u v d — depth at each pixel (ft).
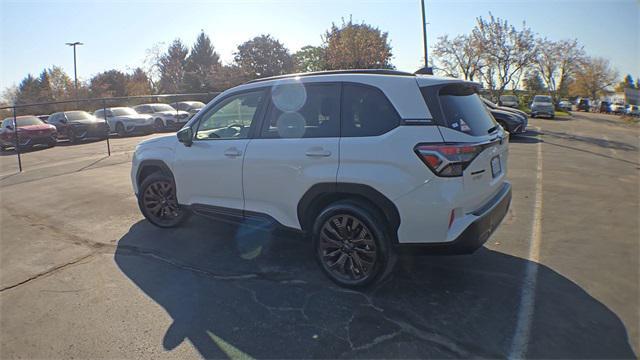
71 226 16.72
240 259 13.06
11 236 15.64
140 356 8.21
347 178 10.19
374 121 10.15
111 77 158.92
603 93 212.84
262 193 12.05
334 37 86.53
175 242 14.66
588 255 12.72
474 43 84.94
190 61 199.41
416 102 9.74
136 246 14.34
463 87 10.91
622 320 9.07
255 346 8.46
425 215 9.46
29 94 122.21
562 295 10.23
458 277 11.35
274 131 11.91
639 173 25.88
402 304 9.98
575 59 150.51
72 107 100.63
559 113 118.52
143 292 10.92
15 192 23.63
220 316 9.66
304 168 10.94
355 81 10.66
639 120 66.28
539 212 17.37
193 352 8.30
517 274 11.45
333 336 8.75
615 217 16.55
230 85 156.15
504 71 82.28
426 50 57.41
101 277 11.90
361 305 10.00
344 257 10.85
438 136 9.32
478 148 9.66
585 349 8.10
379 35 87.40
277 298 10.46
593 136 50.55
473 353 8.07
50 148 52.85
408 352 8.14
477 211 9.91
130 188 23.73
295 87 11.63
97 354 8.30
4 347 8.59
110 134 67.26
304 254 13.38
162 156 14.94
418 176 9.37
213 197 13.44
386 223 10.13
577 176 25.00
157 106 73.20
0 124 58.65
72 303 10.40
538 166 28.63
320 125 10.96
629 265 11.95
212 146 13.25
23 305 10.34
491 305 9.83
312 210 11.28
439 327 8.98
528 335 8.59
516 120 45.73
